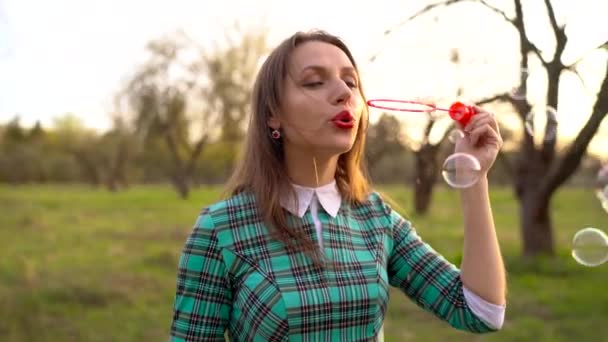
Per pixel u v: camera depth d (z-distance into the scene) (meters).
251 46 25.47
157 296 6.64
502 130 7.72
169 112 27.22
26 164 33.97
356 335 1.24
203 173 37.81
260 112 1.35
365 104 1.44
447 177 1.36
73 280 7.21
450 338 4.99
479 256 1.30
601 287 6.49
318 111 1.27
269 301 1.19
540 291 6.36
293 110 1.29
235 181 1.40
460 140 1.39
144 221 14.87
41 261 8.75
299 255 1.24
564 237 10.84
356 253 1.30
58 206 19.58
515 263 7.57
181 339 1.25
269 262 1.23
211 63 25.84
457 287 1.33
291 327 1.18
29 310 5.82
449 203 20.19
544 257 7.84
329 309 1.20
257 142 1.35
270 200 1.27
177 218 15.73
